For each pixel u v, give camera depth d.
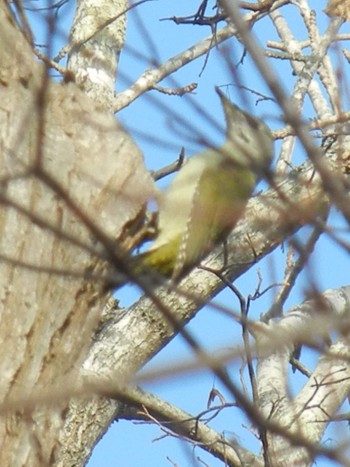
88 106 9.90
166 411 14.89
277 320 12.58
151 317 14.62
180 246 12.23
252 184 11.18
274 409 11.54
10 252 8.98
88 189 9.36
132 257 11.30
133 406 14.95
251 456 13.05
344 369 11.58
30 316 9.17
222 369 5.42
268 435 10.81
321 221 6.56
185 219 12.16
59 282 9.20
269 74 6.15
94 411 14.56
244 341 5.87
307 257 6.52
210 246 12.28
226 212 9.30
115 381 5.56
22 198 8.97
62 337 9.35
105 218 9.40
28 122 8.73
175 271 12.42
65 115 9.70
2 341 9.12
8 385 9.08
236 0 6.25
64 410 9.60
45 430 9.40
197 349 5.33
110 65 15.00
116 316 15.03
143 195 9.56
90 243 9.23
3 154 9.01
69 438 14.38
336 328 5.65
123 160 9.64
